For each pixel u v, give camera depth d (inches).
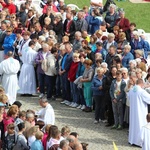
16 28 1902.1
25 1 2292.1
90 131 1504.7
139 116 1422.2
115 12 1943.9
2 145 1258.6
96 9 1959.9
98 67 1561.3
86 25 1918.1
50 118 1408.7
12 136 1248.8
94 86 1537.9
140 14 2573.8
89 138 1464.1
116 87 1497.3
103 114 1550.2
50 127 1218.0
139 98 1424.7
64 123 1550.2
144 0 2751.0
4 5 2165.4
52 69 1697.8
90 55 1664.6
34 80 1763.0
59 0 2186.3
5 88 1668.3
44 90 1749.5
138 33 1790.1
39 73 1731.1
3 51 1879.9
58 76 1704.0
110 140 1456.7
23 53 1755.7
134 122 1427.2
